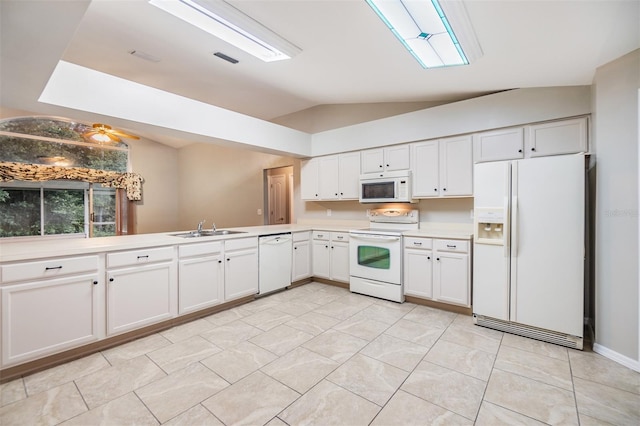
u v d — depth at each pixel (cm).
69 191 659
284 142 425
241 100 454
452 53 222
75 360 226
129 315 256
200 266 308
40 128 611
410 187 375
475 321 292
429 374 205
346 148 433
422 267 340
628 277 214
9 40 152
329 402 176
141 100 273
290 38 228
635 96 210
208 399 179
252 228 434
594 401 176
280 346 247
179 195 806
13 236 598
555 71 247
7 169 569
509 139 308
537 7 159
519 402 176
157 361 224
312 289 416
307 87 376
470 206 358
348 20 198
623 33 186
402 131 380
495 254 277
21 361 203
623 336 217
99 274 240
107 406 173
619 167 219
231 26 215
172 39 269
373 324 292
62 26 141
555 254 249
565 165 245
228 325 291
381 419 162
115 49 293
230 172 659
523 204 262
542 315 255
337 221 480
